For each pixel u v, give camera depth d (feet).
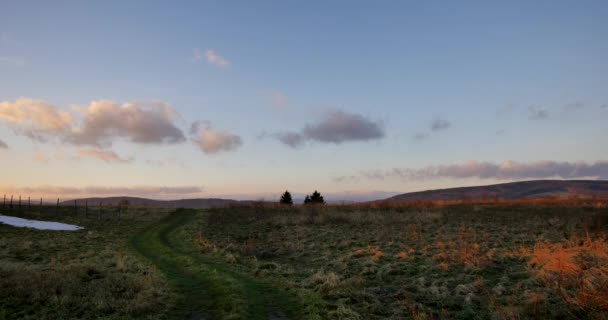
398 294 42.50
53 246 84.89
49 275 46.80
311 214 146.41
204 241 94.38
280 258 73.92
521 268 52.47
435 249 71.26
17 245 85.20
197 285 47.70
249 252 78.48
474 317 34.30
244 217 151.43
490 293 41.70
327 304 38.22
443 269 54.29
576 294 35.06
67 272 50.49
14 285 41.98
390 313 36.24
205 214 171.73
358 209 163.84
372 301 40.27
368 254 69.31
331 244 84.69
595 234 76.74
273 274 55.72
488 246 72.28
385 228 105.50
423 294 42.19
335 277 48.93
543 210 129.49
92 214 169.89
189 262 64.23
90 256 72.38
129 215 171.12
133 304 36.91
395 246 77.71
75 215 163.43
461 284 45.60
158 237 106.52
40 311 35.06
